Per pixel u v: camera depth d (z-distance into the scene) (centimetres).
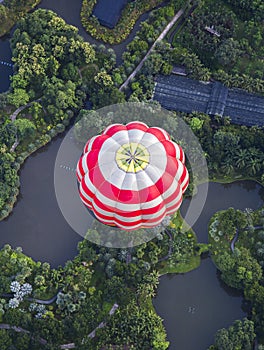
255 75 12712
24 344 10206
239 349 10300
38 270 11131
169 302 11244
